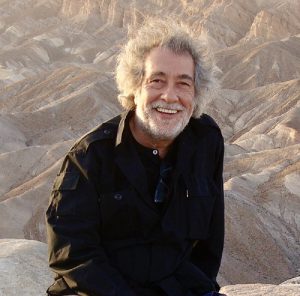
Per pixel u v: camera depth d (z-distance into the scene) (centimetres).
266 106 8262
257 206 4309
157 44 416
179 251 425
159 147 423
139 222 413
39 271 917
